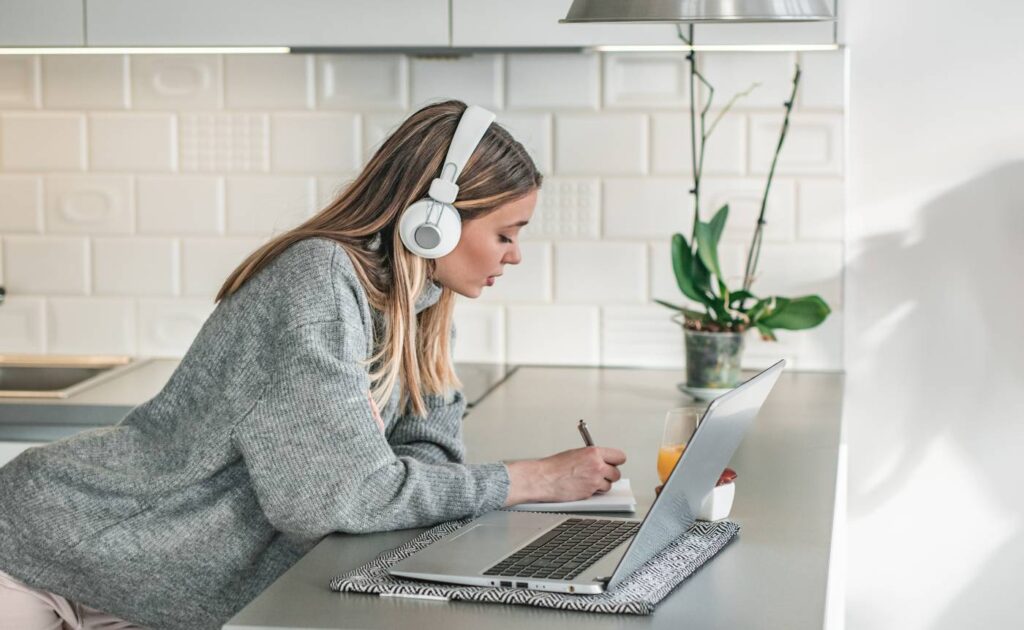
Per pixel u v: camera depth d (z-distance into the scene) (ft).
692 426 5.83
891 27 9.09
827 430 7.15
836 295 9.26
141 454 5.36
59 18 8.79
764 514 5.40
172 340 9.77
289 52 9.11
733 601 4.26
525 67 9.34
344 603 4.26
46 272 9.80
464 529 5.08
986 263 9.18
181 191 9.65
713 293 8.44
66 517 5.26
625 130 9.34
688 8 5.96
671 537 4.81
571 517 5.31
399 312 5.58
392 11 8.70
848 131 9.21
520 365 9.64
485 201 5.54
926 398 9.35
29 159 9.71
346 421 5.01
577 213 9.45
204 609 5.27
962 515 9.43
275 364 5.13
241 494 5.25
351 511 5.03
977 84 9.06
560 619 4.09
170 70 9.56
